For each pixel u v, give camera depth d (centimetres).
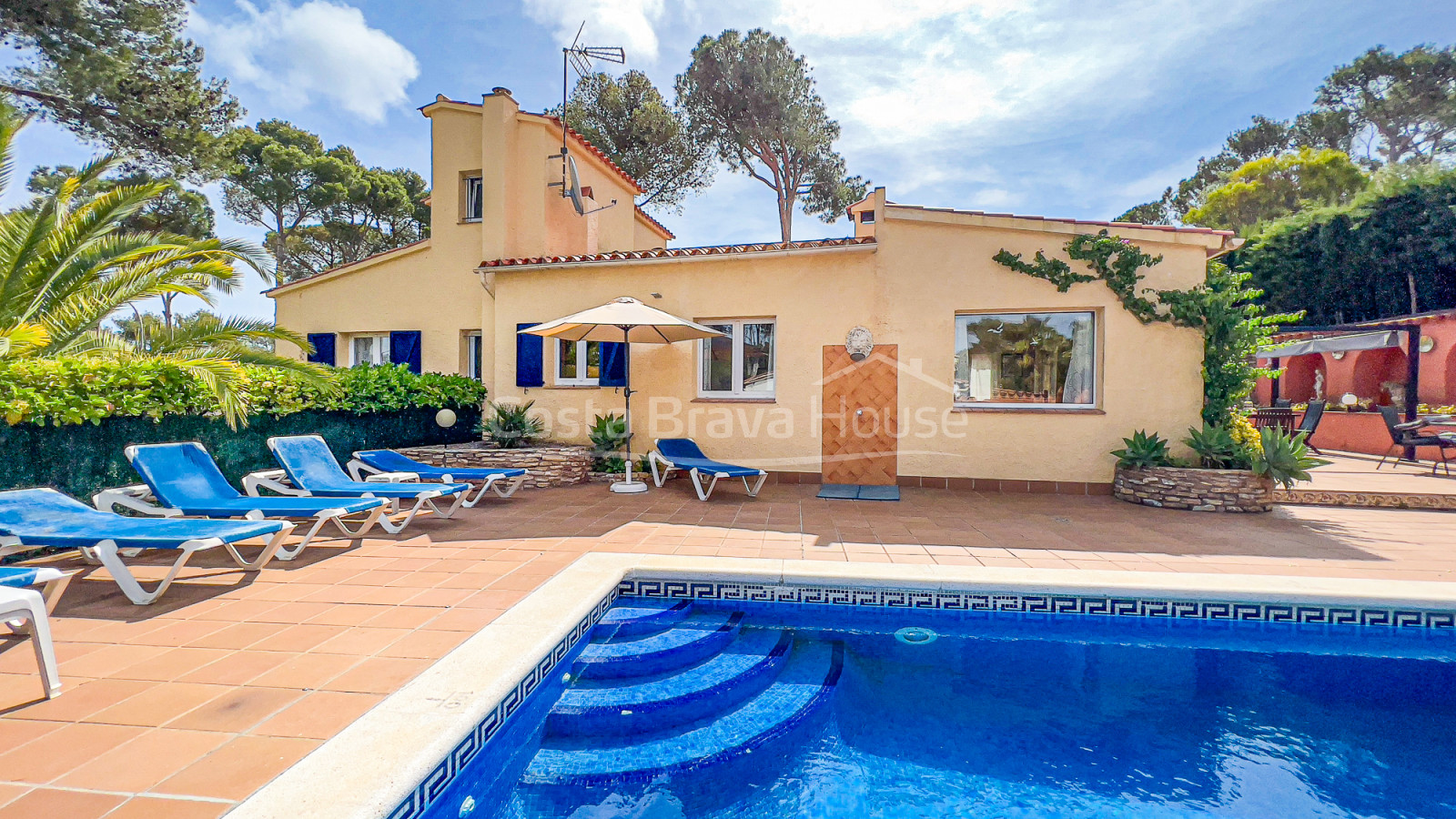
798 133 2217
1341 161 2664
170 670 283
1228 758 286
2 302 594
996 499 793
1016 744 298
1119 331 818
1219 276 796
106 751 216
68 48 1372
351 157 2905
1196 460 776
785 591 450
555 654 323
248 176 2453
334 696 258
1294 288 1838
